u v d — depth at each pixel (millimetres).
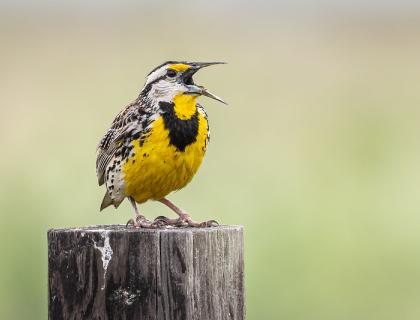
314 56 21531
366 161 14617
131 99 16844
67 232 6090
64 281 6105
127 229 6168
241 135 15133
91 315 6043
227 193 12578
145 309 5973
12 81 18234
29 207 11891
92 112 16188
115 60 19875
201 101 16578
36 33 23969
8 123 15562
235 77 18578
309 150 14711
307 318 10594
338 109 17172
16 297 10359
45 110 16297
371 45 24062
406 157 14883
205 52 20750
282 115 16375
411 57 22750
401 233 12273
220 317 6039
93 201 12008
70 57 20453
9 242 11242
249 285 10812
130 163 7332
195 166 7445
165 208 11672
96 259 6031
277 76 19062
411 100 18375
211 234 6020
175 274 5949
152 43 21547
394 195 13297
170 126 7273
